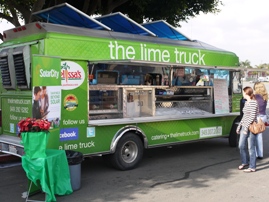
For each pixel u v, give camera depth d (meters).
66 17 7.66
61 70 6.04
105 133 6.72
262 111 7.96
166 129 7.77
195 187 5.89
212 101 9.00
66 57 6.14
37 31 6.23
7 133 6.91
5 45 7.02
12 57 6.52
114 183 6.16
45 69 5.62
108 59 6.84
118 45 7.05
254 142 6.87
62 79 6.07
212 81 9.05
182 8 12.59
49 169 4.93
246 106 6.88
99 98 6.86
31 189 5.30
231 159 8.18
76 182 5.71
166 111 8.06
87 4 11.55
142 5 12.04
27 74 6.19
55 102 5.82
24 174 6.88
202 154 8.78
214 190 5.70
